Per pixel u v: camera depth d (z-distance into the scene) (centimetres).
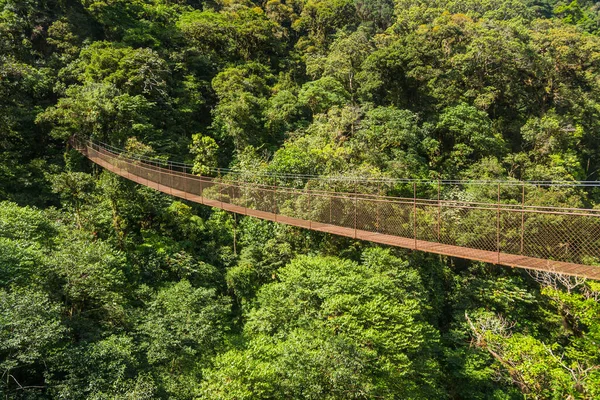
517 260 786
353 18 5553
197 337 1290
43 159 2514
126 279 1664
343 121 2606
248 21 4491
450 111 2700
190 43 3922
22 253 1191
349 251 1833
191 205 2391
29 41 3266
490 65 3303
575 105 3256
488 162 2392
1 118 2455
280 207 1841
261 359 1145
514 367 1152
